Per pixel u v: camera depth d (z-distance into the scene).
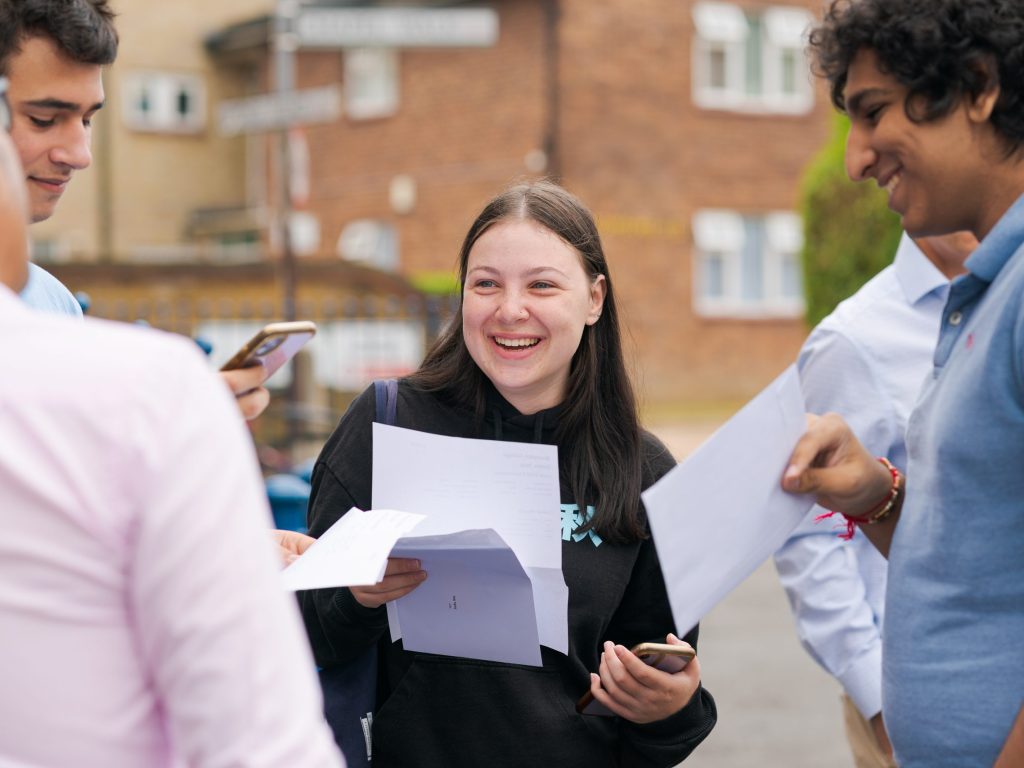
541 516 2.18
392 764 2.31
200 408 1.34
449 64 20.33
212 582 1.30
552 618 2.20
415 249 20.97
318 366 10.80
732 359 20.80
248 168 25.80
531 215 2.33
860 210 11.02
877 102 1.88
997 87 1.80
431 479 2.22
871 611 2.89
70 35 2.21
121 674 1.32
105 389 1.31
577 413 2.38
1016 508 1.80
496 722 2.26
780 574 2.97
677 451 15.25
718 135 20.50
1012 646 1.81
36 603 1.28
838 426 2.06
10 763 1.29
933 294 2.84
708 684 6.38
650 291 20.00
